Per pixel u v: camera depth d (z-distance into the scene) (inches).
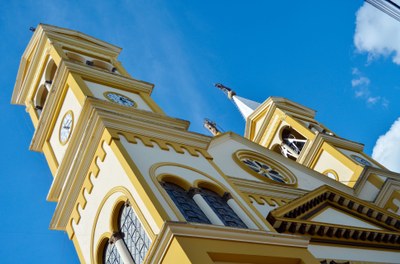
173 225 514.9
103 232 651.5
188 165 689.0
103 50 1038.4
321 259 704.4
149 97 898.7
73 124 780.0
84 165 708.7
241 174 911.7
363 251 764.0
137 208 588.1
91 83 846.5
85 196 706.8
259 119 1386.6
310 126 1302.9
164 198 585.6
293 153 1257.4
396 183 1015.6
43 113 872.3
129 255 600.4
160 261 516.4
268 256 552.7
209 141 767.7
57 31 1015.6
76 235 719.1
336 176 1144.8
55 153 843.4
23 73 1031.6
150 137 706.8
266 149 1051.9
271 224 707.4
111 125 692.1
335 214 843.4
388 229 863.1
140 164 634.8
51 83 932.6
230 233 544.1
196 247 508.1
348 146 1234.0
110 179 657.6
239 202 661.9
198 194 629.3
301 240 591.8
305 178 1018.7
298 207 770.8
